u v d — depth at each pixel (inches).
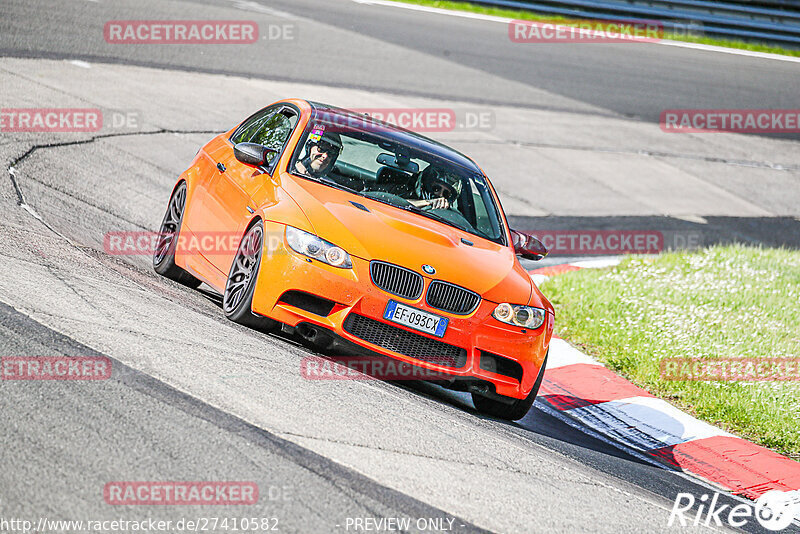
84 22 2468.0
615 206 2188.7
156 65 2263.8
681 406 1127.0
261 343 848.9
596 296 1462.8
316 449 627.5
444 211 991.6
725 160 2768.2
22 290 801.6
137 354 716.7
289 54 2687.0
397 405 788.6
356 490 581.0
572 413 1061.1
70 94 1868.8
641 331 1316.4
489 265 916.0
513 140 2444.6
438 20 3700.8
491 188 1080.2
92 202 1332.4
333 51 2842.0
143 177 1557.6
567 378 1160.2
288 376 765.9
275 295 850.8
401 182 997.8
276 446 614.2
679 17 4160.9
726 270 1744.6
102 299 845.2
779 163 2859.3
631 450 971.9
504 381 883.4
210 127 1930.4
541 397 1095.6
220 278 959.0
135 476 532.1
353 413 723.4
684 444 1007.6
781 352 1316.4
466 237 963.3
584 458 852.6
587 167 2409.0
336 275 837.2
